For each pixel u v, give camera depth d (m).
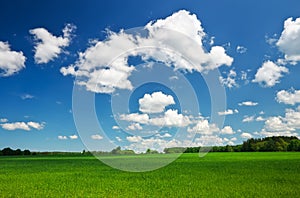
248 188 15.39
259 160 35.06
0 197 13.55
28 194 14.25
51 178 19.98
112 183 17.45
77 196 13.73
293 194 13.83
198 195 13.66
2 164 33.66
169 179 18.88
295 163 30.27
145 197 13.38
